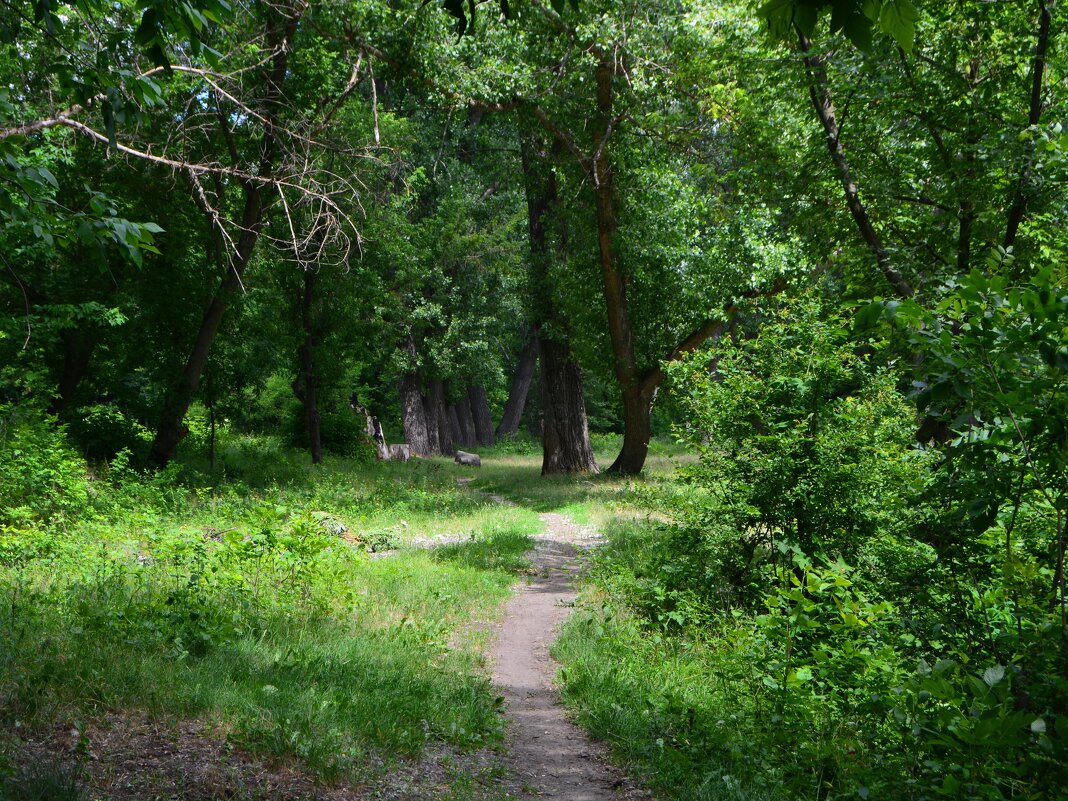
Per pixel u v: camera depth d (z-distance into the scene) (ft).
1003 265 16.02
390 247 101.40
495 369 157.07
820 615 22.61
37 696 17.46
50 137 56.24
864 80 47.09
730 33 56.70
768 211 65.62
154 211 69.46
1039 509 17.62
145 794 14.40
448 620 32.14
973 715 14.01
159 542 40.11
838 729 19.01
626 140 84.07
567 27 71.20
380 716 19.60
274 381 137.28
